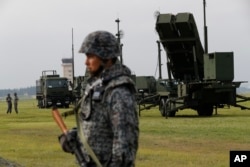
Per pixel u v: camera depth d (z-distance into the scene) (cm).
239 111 4862
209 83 3884
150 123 3344
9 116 4900
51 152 1905
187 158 1725
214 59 3872
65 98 6719
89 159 527
